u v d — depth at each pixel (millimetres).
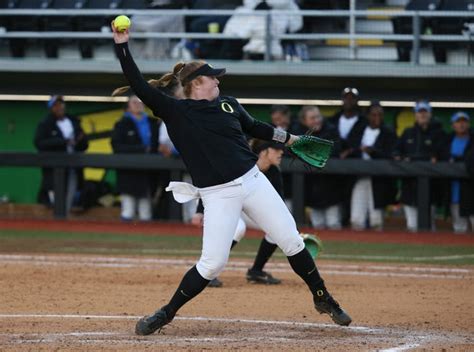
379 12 64625
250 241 54594
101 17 69875
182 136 23438
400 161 57938
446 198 59094
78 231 57938
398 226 64125
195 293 24109
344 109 59156
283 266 42438
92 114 71562
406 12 64500
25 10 69188
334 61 66812
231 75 67312
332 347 22672
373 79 66875
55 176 63188
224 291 33938
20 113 72500
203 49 68812
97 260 43656
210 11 65750
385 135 58625
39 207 70812
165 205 62562
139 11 67312
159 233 56969
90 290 33719
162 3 70062
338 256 46844
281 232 23953
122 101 71125
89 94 71125
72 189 64250
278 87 68375
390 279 38156
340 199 59781
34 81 71125
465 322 27453
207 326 26094
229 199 23391
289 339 23938
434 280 37875
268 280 36094
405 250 49656
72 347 22516
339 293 33781
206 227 23625
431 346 23125
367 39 66750
